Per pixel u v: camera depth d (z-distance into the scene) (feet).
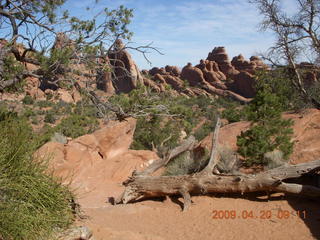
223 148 36.35
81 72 29.73
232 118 88.84
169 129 87.40
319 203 26.94
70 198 16.22
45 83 30.09
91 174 44.09
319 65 46.29
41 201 13.66
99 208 29.63
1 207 12.01
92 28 28.96
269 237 21.63
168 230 24.08
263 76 46.21
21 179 13.23
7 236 11.65
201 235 22.88
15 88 30.96
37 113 151.74
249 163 35.94
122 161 47.21
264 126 36.65
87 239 14.74
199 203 29.48
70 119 89.61
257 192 30.60
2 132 14.01
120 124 51.83
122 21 29.58
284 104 48.75
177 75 424.46
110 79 32.24
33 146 14.57
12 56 29.84
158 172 43.73
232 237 22.21
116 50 30.73
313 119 45.24
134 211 28.63
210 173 30.78
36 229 12.57
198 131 120.16
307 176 30.73
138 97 32.12
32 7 29.66
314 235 21.16
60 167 41.57
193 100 244.63
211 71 392.47
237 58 407.44
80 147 47.98
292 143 36.35
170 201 30.91
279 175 28.78
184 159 37.11
